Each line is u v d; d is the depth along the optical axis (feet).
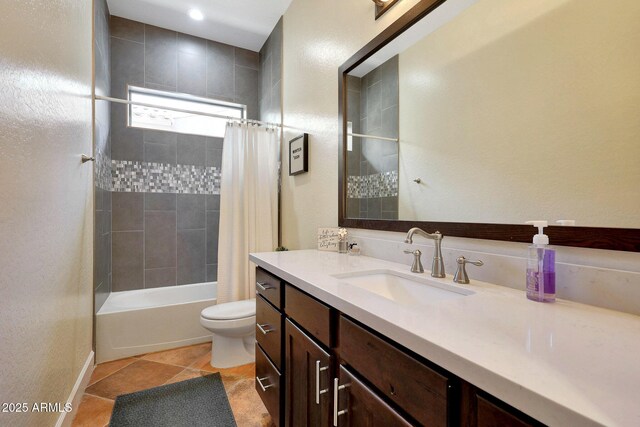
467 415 1.61
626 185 2.31
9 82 2.78
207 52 10.50
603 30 2.44
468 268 3.52
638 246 2.23
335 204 6.16
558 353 1.59
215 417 5.05
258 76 11.30
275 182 9.02
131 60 9.37
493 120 3.28
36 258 3.40
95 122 6.89
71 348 4.88
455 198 3.71
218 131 10.75
